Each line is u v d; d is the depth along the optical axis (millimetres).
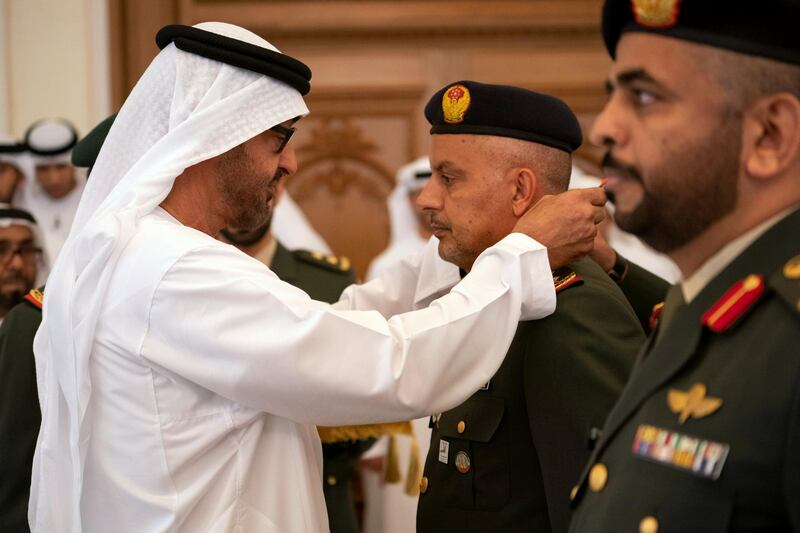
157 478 1433
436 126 1608
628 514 917
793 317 850
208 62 1543
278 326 1395
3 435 1788
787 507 815
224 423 1458
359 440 2467
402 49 4172
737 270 923
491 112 1550
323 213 4234
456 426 1556
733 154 898
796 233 896
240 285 1402
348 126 4199
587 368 1393
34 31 3975
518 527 1474
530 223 1495
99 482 1454
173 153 1503
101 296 1449
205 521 1454
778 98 875
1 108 3961
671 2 893
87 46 3990
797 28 860
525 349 1501
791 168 902
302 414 1429
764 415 833
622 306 1470
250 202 1593
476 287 1447
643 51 925
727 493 849
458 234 1587
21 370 1812
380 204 4219
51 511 1483
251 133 1539
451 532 1539
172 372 1438
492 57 4145
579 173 3637
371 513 3398
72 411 1449
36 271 2734
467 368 1439
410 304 1891
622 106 954
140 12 4059
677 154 911
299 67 1592
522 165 1556
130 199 1493
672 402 925
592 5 4086
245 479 1467
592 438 1303
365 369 1397
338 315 1405
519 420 1496
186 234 1471
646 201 938
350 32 4164
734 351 891
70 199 3420
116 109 4031
